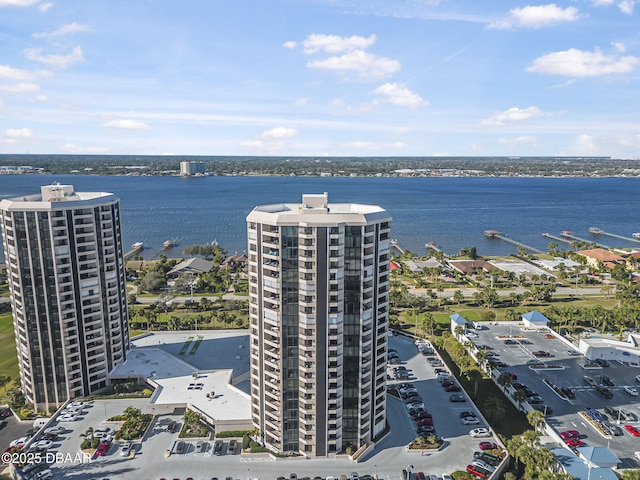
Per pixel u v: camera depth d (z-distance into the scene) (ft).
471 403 441.68
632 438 386.73
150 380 465.47
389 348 574.15
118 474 345.10
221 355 537.65
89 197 475.31
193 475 344.28
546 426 396.78
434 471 348.18
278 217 324.60
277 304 338.34
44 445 377.30
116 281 475.72
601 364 522.88
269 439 372.38
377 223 339.36
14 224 409.08
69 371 442.91
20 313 428.56
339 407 357.61
